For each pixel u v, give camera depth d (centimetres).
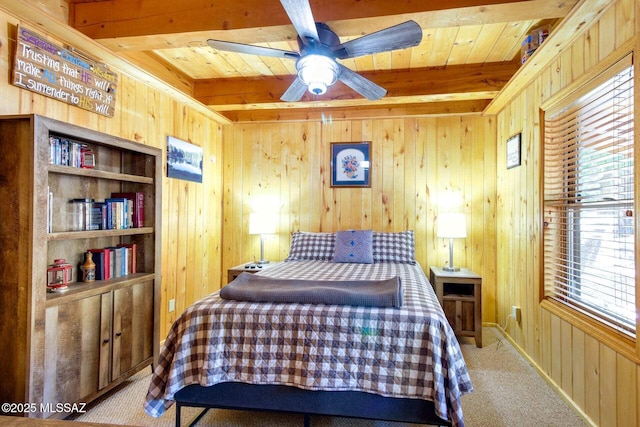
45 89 199
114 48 226
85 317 195
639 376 150
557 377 224
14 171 165
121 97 260
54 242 206
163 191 312
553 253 243
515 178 306
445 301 313
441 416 150
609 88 180
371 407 165
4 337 165
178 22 207
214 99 349
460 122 374
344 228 394
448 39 256
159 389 179
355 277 256
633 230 159
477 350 297
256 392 173
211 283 395
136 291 232
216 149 405
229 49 190
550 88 237
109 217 224
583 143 207
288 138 407
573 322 203
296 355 170
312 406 169
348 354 167
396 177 384
